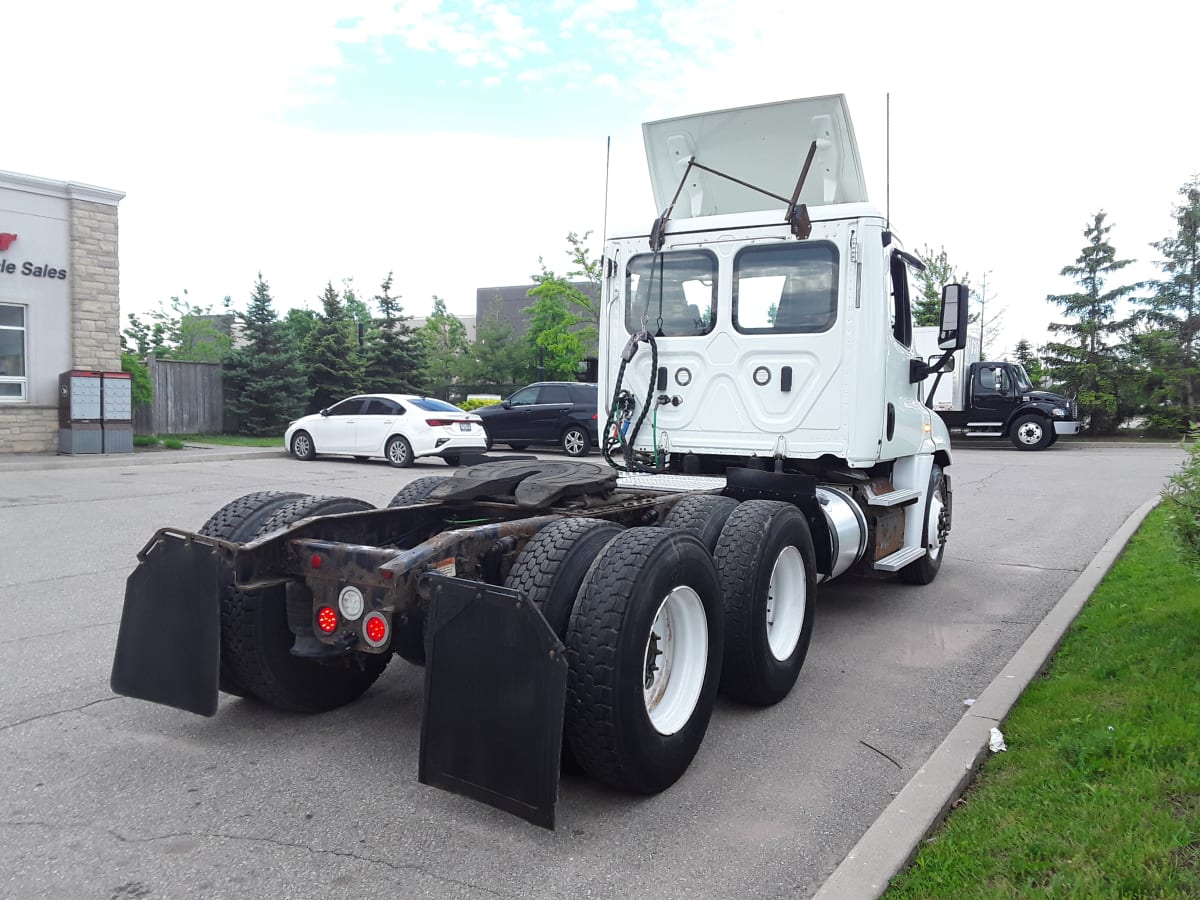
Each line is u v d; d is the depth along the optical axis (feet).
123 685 13.20
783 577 16.53
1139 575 23.88
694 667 13.17
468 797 10.52
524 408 68.59
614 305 22.04
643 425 21.56
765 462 20.54
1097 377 94.12
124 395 60.59
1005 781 12.07
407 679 17.17
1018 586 25.62
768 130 21.11
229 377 84.23
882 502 20.85
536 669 10.12
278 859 10.56
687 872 10.40
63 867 10.32
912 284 22.88
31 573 25.23
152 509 36.76
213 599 12.59
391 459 57.06
